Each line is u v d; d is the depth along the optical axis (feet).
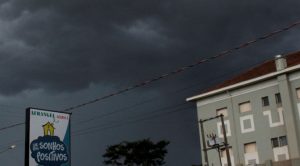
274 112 150.71
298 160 137.08
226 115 163.32
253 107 156.35
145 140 261.85
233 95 162.40
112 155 260.01
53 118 82.28
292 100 146.10
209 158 164.25
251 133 155.33
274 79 152.15
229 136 160.76
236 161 156.87
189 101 174.50
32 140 78.33
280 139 147.84
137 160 259.19
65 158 82.48
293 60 155.53
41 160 78.84
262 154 151.12
